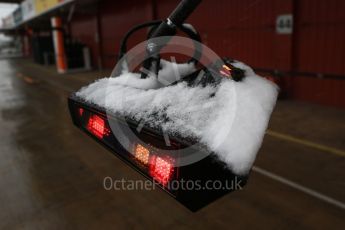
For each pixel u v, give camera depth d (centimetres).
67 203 343
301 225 282
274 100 79
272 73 791
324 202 315
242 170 65
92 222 306
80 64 1722
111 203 340
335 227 276
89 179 402
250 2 801
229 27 877
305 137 500
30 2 2028
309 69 720
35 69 1973
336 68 666
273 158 428
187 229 288
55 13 1591
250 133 69
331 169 386
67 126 656
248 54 847
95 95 103
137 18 1287
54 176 416
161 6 1145
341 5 630
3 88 1226
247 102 74
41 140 573
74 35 2108
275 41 765
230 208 317
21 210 332
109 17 1533
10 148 535
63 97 988
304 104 720
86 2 1383
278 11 741
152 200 342
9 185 394
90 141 555
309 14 693
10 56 3653
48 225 304
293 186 351
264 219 295
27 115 768
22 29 3500
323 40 678
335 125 552
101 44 1691
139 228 293
